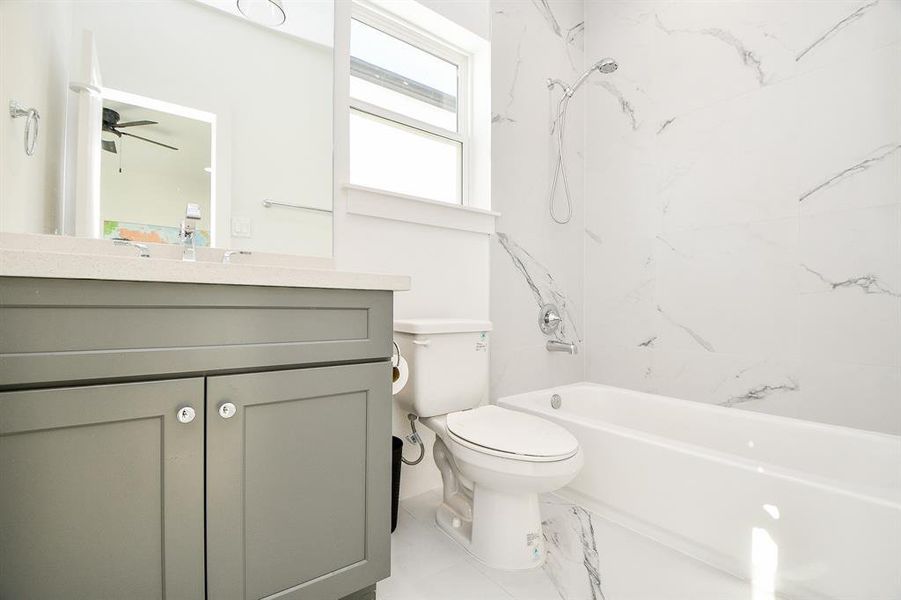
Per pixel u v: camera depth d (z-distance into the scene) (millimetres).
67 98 1175
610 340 2412
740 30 1927
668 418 1883
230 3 1465
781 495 1163
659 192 2209
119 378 766
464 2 2012
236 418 872
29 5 1100
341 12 1689
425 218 1835
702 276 2049
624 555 1355
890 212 1549
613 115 2406
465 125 2184
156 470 797
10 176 1062
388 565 1101
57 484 716
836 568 1070
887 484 1317
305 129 1586
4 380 678
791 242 1779
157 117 1318
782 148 1805
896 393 1532
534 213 2289
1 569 679
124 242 1151
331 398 1010
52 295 709
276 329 933
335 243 1623
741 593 1173
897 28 1537
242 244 1443
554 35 2393
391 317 1126
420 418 1580
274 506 923
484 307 2064
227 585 860
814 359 1716
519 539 1292
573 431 1695
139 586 781
